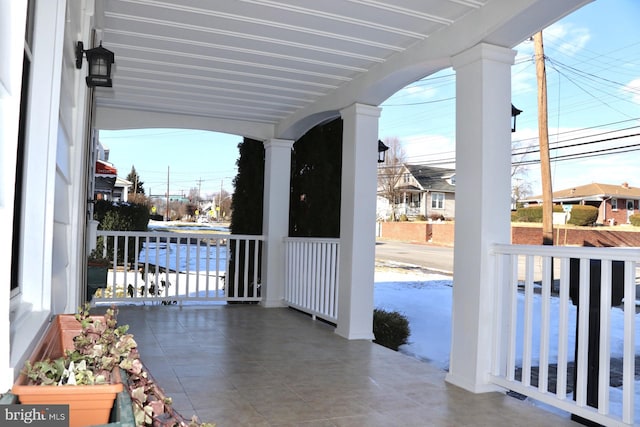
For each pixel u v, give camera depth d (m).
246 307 6.79
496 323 3.37
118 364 1.35
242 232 7.70
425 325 7.42
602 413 2.58
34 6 1.87
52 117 1.87
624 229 12.24
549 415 2.98
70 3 2.29
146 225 9.09
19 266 1.79
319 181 7.12
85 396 1.06
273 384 3.48
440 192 19.02
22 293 1.80
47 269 1.84
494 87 3.46
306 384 3.50
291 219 7.57
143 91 5.60
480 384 3.38
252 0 3.44
